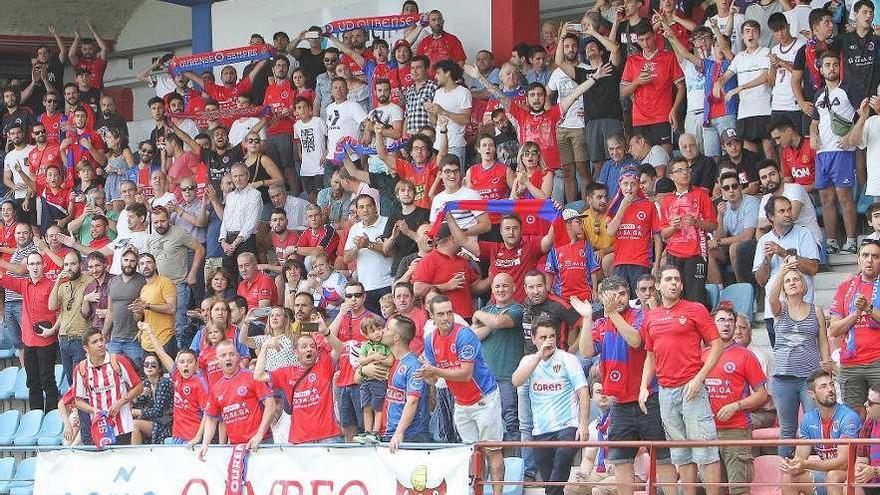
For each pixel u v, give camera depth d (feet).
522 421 151.64
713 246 174.91
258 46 246.68
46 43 309.42
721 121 194.29
